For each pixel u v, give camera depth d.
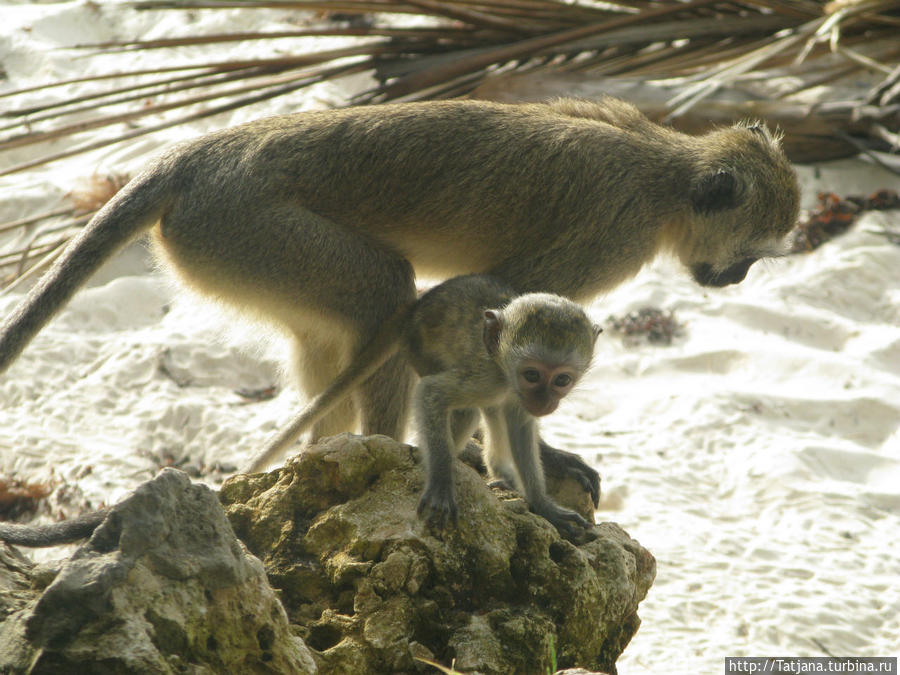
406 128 9.83
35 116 20.97
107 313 16.84
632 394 15.82
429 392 8.28
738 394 15.60
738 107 19.66
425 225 9.90
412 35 19.83
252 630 6.34
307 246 9.46
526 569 7.71
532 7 19.94
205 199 9.52
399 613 7.25
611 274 10.12
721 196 10.39
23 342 9.02
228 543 6.41
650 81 20.33
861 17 19.98
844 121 20.12
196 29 23.73
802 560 12.75
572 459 9.65
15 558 6.57
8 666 5.70
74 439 14.23
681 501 13.80
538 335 8.13
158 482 6.27
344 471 7.78
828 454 14.57
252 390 15.62
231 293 9.72
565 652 7.69
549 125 10.09
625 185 10.10
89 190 18.31
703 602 11.91
